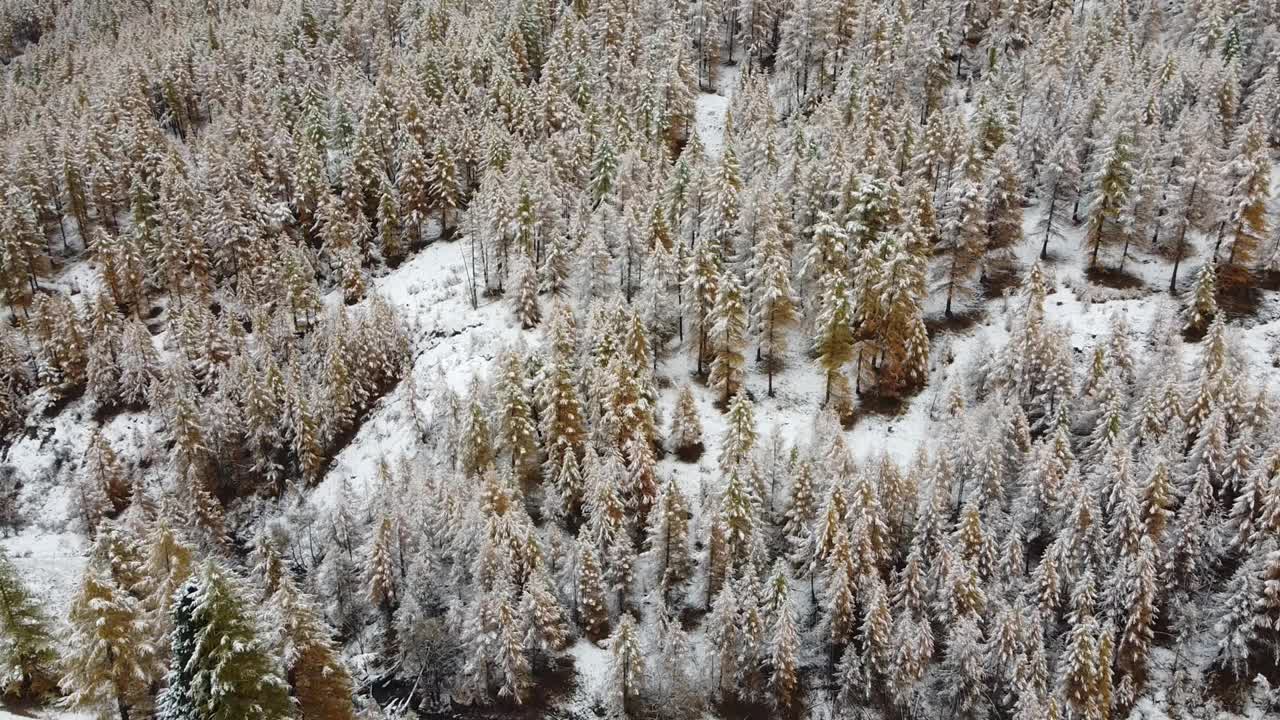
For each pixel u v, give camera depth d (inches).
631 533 2454.5
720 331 2704.2
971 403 2652.6
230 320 3225.9
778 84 4453.7
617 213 3363.7
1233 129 3474.4
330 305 3408.0
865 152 3253.0
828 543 2217.0
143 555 2100.1
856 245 2925.7
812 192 3149.6
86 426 3189.0
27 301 3686.0
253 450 2928.2
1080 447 2428.6
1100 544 2145.7
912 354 2743.6
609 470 2380.7
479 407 2561.5
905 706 2111.2
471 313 3280.0
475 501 2370.8
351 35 5103.3
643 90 4079.7
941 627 2178.9
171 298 3481.8
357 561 2500.0
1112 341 2536.9
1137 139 3107.8
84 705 1588.3
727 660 2165.4
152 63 4899.1
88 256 3954.2
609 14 4746.6
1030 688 1904.5
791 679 2132.1
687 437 2652.6
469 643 2225.6
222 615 1130.7
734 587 2219.5
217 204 3590.1
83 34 6269.7
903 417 2728.8
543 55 4820.4
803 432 2694.4
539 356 2743.6
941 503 2224.4
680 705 2176.4
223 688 1098.1
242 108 4352.9
